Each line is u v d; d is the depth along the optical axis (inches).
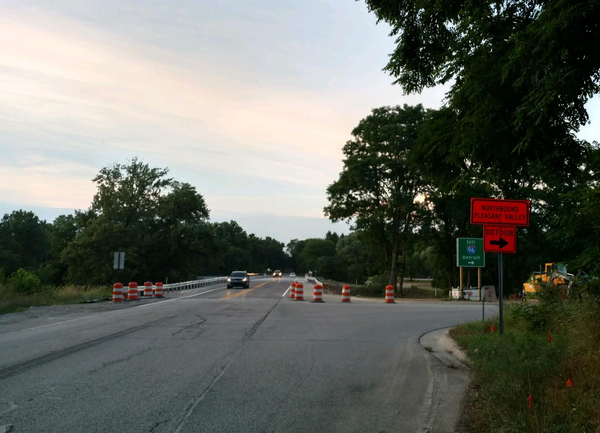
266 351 430.0
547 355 301.0
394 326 628.7
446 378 338.6
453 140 310.8
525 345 331.9
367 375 345.7
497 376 281.9
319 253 6998.0
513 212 392.8
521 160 305.9
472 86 280.8
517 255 1889.8
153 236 2679.6
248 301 1056.2
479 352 362.0
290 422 239.9
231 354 412.8
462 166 340.5
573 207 363.9
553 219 390.3
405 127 1711.4
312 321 669.9
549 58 228.1
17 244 4028.1
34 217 4365.2
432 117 334.6
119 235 2459.4
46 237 4367.6
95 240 2412.6
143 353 410.9
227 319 675.4
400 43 336.8
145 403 265.9
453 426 233.5
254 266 7696.9
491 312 820.0
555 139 288.2
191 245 2748.5
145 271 2642.7
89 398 274.1
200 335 518.0
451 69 300.7
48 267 3139.8
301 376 338.3
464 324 586.2
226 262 6579.7
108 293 1229.7
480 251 976.9
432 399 283.6
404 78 357.7
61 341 470.3
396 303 1135.6
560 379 251.8
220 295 1309.1
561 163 314.5
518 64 244.7
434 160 347.6
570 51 226.7
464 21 286.7
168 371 344.5
